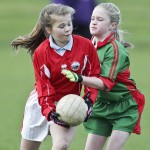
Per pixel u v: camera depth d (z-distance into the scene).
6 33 82.81
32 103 20.28
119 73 20.19
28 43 20.58
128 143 28.56
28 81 50.12
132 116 20.48
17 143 28.27
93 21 20.34
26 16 95.88
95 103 20.80
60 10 18.78
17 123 33.56
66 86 19.42
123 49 20.06
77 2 29.45
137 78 51.03
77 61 19.12
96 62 19.42
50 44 19.05
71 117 18.25
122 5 105.19
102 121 20.95
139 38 79.19
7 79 51.50
